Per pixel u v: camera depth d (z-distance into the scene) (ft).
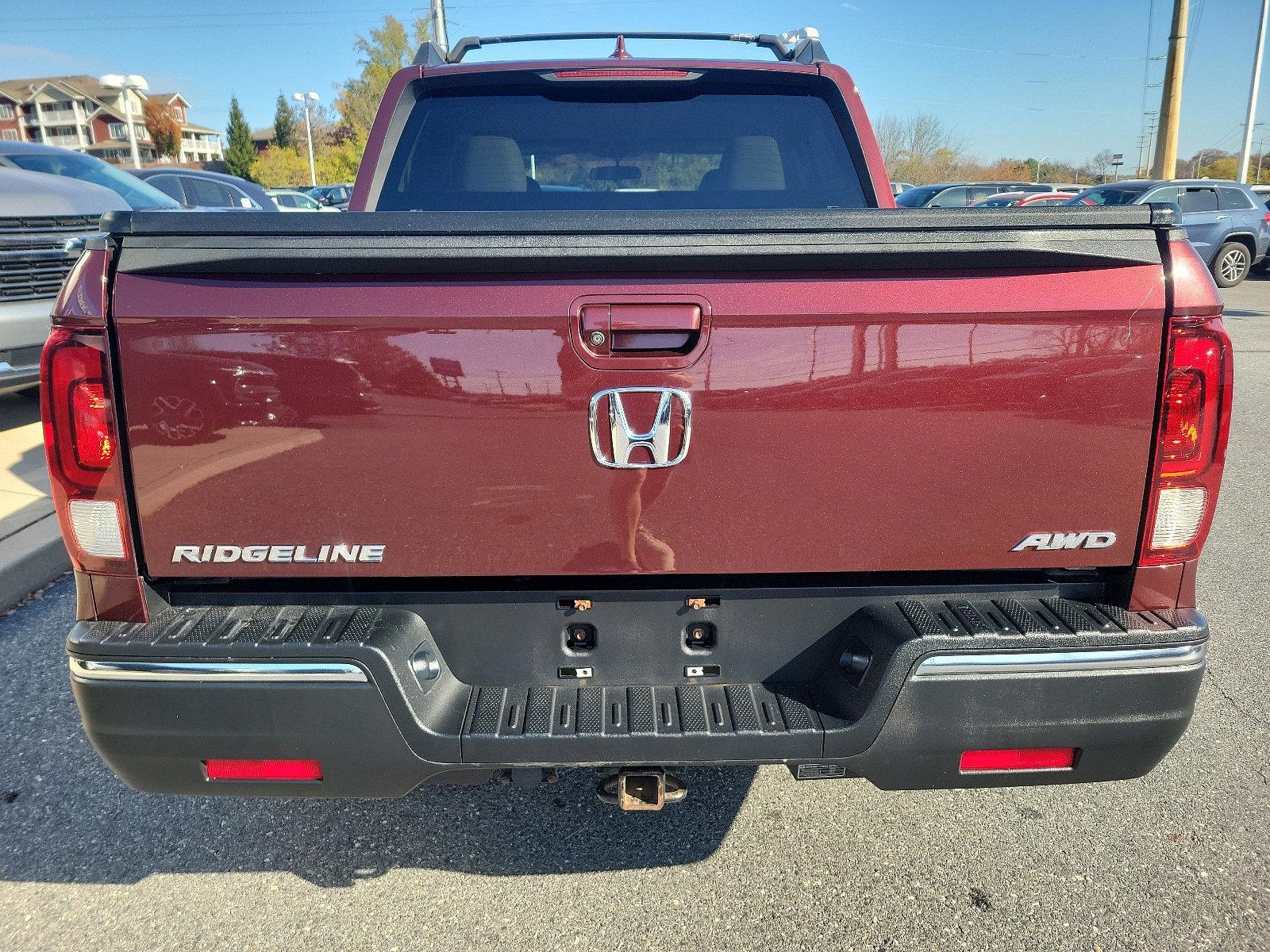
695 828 8.89
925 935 7.48
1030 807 9.18
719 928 7.57
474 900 7.93
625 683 6.75
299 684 6.09
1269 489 19.76
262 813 9.20
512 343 6.00
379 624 6.33
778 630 6.69
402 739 6.19
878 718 6.23
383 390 6.04
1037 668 6.18
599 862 8.43
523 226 5.86
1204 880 8.07
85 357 5.97
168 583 6.49
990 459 6.22
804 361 6.05
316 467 6.14
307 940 7.49
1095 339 6.08
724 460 6.17
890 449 6.19
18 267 20.21
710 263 5.92
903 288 6.01
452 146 10.25
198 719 6.18
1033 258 5.97
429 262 5.84
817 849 8.57
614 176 10.36
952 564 6.40
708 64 9.90
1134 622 6.39
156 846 8.68
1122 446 6.24
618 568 6.34
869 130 10.13
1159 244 6.08
